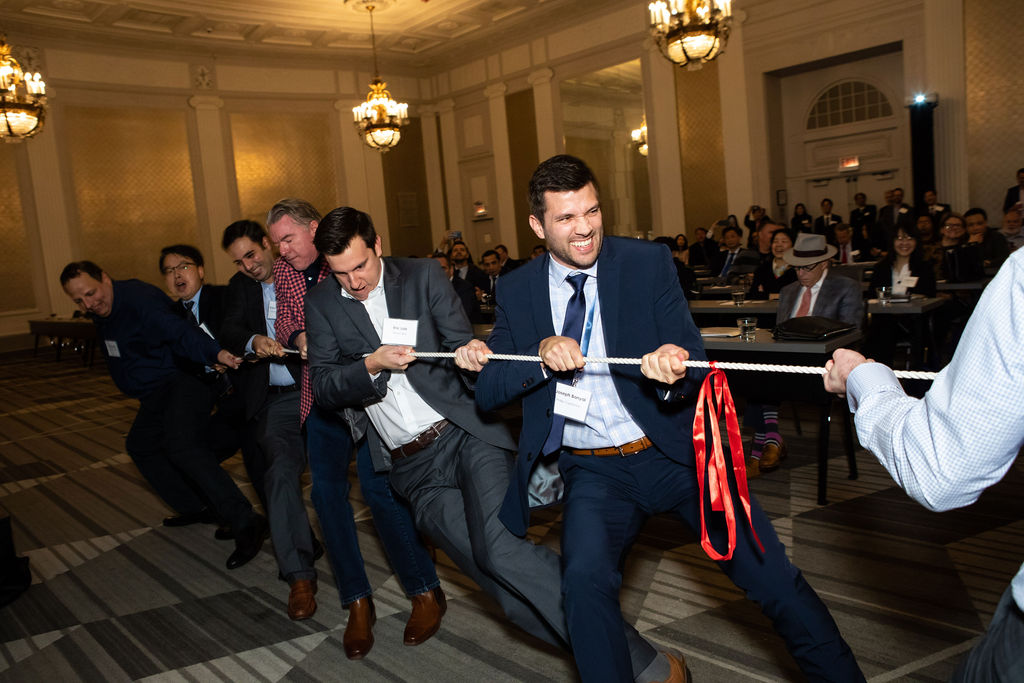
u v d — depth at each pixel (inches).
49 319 445.7
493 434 86.2
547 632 76.3
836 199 442.3
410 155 617.9
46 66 476.1
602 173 522.3
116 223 505.7
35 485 202.1
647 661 71.8
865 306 173.3
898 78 406.9
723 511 67.6
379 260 91.7
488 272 364.5
